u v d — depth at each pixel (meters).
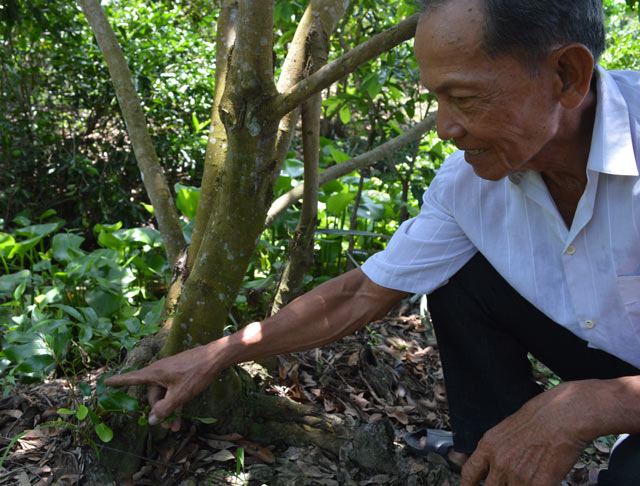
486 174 1.06
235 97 1.30
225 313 1.48
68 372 1.87
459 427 1.45
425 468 1.47
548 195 1.16
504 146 1.00
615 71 1.14
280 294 1.86
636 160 1.06
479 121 0.97
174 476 1.40
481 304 1.35
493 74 0.94
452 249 1.32
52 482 1.38
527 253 1.24
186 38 4.91
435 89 0.98
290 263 1.84
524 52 0.93
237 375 1.57
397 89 2.91
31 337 1.49
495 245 1.27
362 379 1.94
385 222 3.38
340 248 2.93
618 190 1.09
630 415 1.00
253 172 1.35
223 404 1.51
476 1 0.92
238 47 1.28
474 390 1.43
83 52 4.28
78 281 2.27
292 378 1.84
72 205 4.43
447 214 1.32
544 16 0.90
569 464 1.02
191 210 2.85
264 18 1.25
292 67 1.61
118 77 1.96
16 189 4.02
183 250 1.75
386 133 2.89
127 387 1.45
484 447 1.08
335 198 2.93
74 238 2.71
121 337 1.68
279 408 1.58
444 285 1.37
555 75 0.96
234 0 1.69
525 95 0.96
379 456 1.46
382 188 3.91
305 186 1.74
